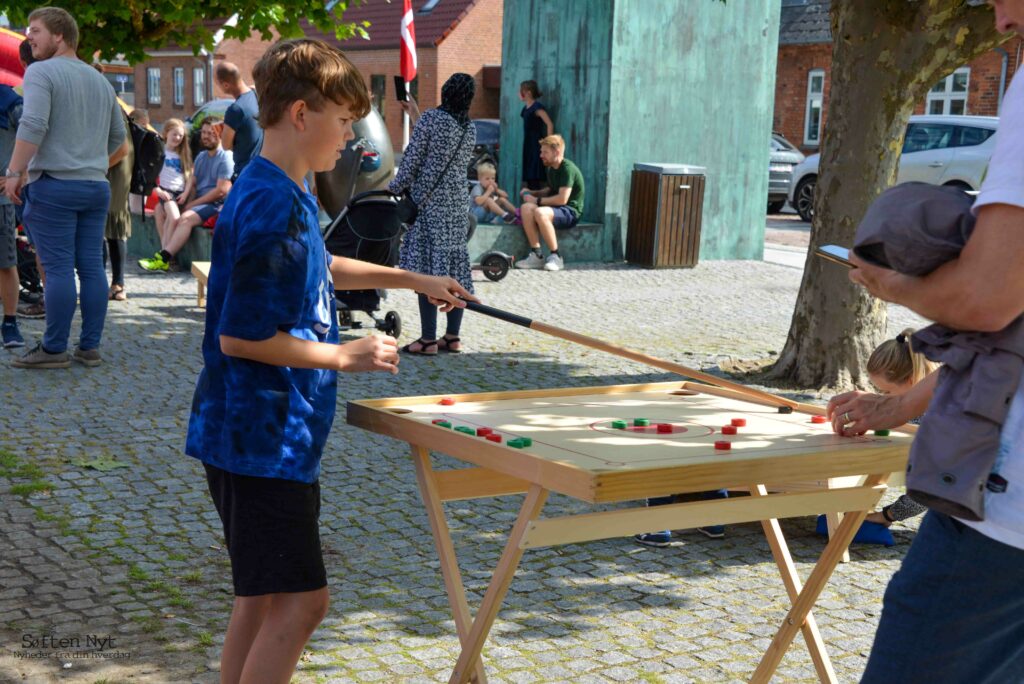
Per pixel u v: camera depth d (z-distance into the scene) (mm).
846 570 4574
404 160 8031
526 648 3736
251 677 2674
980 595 2031
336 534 4766
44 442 5840
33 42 6918
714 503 2672
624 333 9742
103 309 7555
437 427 2777
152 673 3441
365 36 14062
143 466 5527
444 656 3641
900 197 2016
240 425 2594
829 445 2691
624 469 2332
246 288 2498
